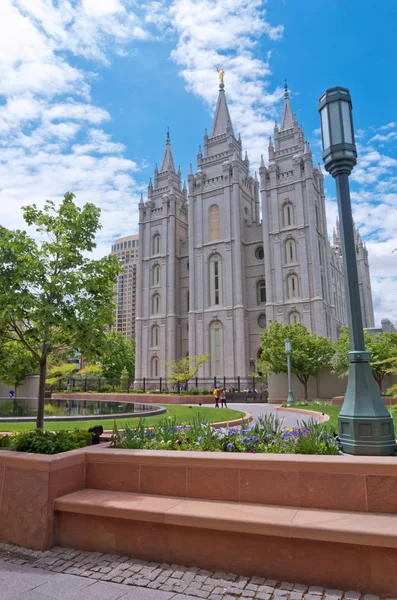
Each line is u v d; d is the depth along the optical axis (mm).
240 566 4461
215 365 57906
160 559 4797
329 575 4137
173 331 64312
